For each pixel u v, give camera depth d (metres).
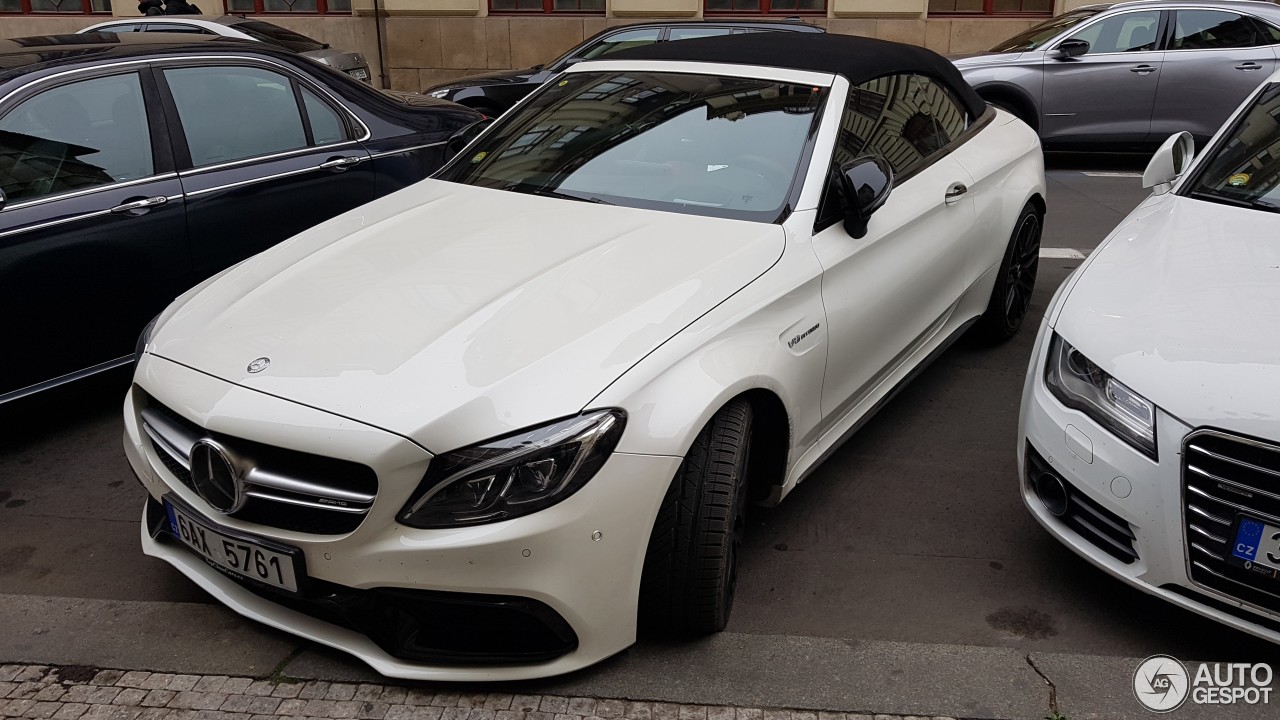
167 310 2.95
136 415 2.71
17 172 3.79
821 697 2.51
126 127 4.15
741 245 2.92
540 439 2.23
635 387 2.36
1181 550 2.47
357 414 2.24
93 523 3.41
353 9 14.60
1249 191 3.44
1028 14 13.80
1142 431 2.51
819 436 3.20
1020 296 4.85
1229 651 2.70
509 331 2.46
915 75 4.14
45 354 3.85
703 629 2.67
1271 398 2.35
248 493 2.36
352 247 3.07
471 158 3.88
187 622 2.82
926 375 4.53
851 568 3.10
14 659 2.66
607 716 2.43
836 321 3.08
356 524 2.27
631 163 3.45
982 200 4.20
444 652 2.40
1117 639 2.76
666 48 4.09
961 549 3.21
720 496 2.53
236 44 4.64
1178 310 2.72
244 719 2.42
